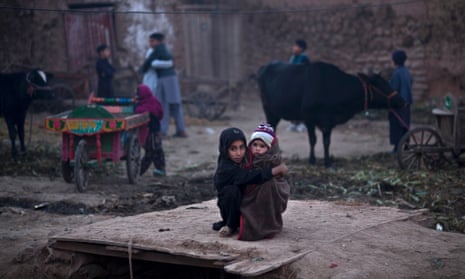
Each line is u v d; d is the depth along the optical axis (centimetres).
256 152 509
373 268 453
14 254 587
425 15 1545
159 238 512
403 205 759
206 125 1577
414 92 1592
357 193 830
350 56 1783
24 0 1550
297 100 1061
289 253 471
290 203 682
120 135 871
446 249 505
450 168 948
